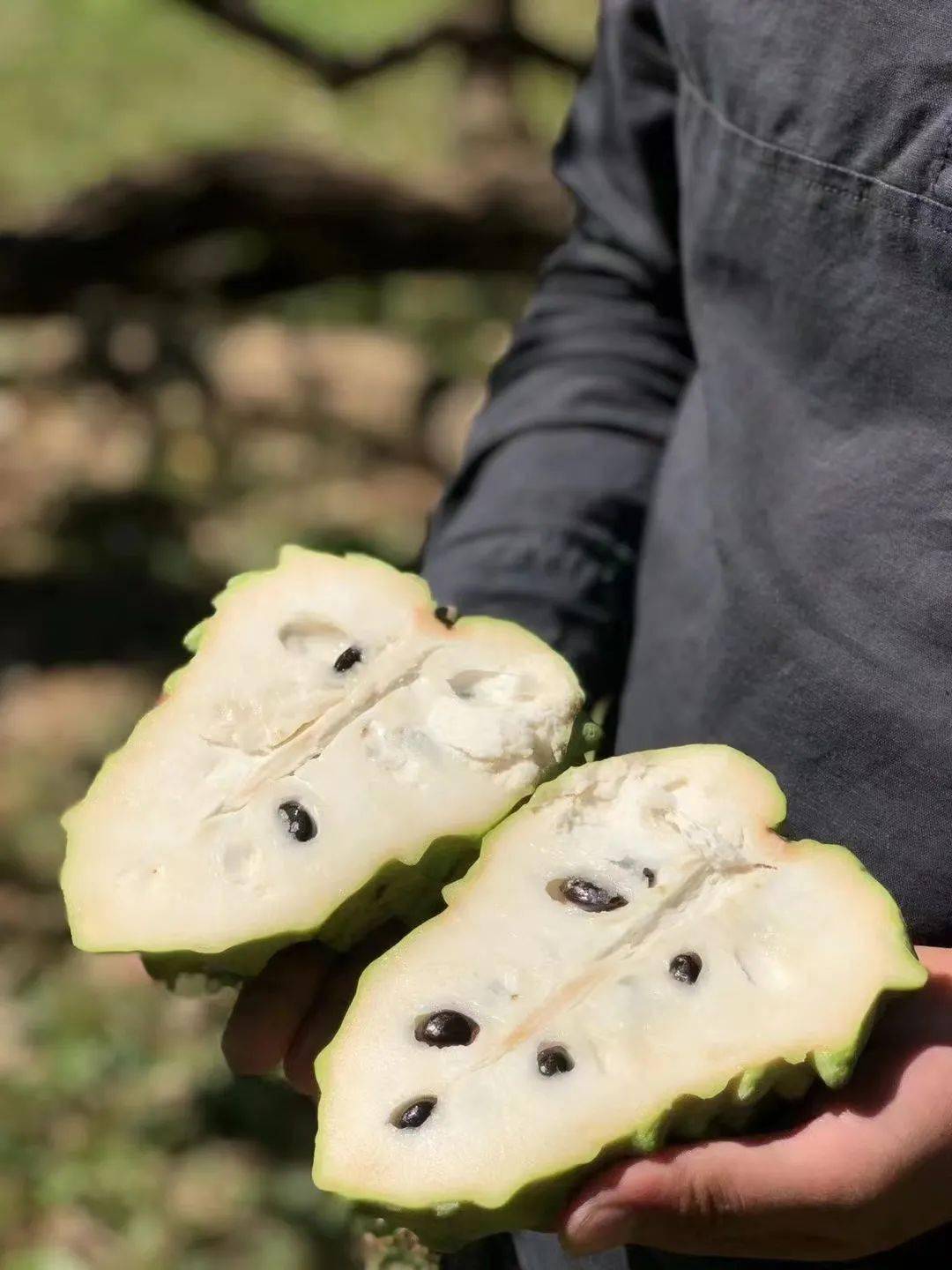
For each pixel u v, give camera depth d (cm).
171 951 34
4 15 238
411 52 137
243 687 38
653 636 44
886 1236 32
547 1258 40
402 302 181
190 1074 93
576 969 33
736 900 34
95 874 35
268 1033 35
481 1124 31
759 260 39
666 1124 31
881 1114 31
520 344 54
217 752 37
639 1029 32
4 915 104
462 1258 42
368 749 37
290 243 149
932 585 35
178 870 35
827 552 37
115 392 163
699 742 41
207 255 154
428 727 37
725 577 40
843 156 36
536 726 37
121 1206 86
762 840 34
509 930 34
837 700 37
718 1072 31
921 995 33
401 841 35
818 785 38
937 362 35
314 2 242
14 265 143
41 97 219
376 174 147
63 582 138
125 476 152
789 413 39
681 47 42
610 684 48
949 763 35
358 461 159
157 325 167
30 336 168
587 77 53
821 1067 31
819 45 36
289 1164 89
